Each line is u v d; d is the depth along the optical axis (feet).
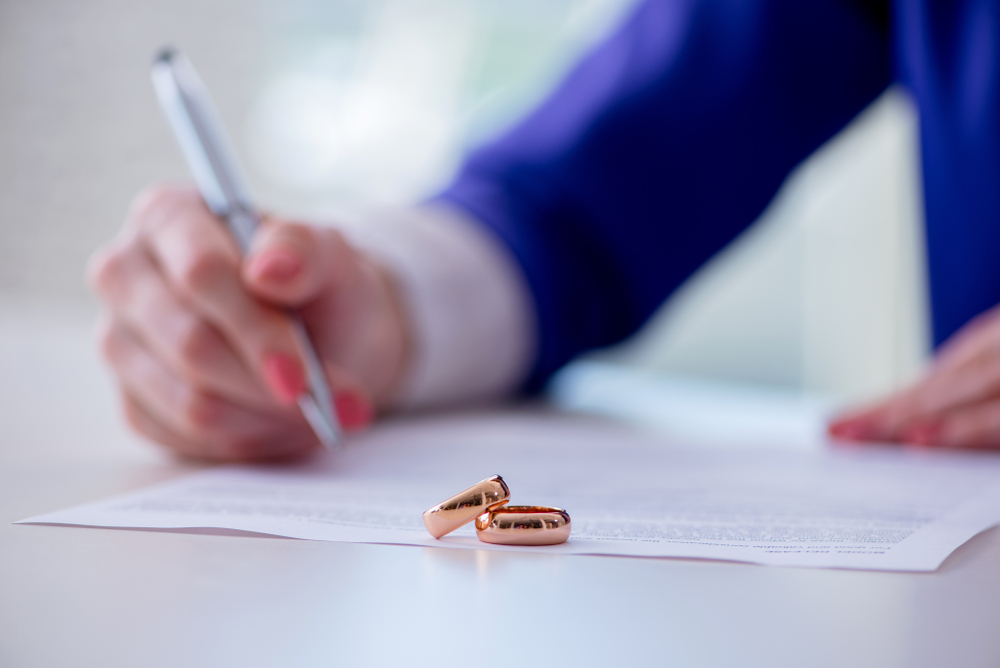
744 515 1.68
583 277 3.23
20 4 6.18
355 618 1.38
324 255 1.98
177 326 1.93
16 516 1.65
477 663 1.32
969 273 2.99
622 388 3.79
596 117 3.29
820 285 7.37
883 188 7.00
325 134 8.18
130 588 1.43
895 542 1.57
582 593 1.44
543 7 8.40
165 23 7.20
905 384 2.39
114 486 1.82
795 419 2.83
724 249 3.47
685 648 1.34
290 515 1.64
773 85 3.35
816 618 1.39
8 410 2.64
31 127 6.31
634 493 1.80
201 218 1.98
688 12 3.46
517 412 2.93
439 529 1.57
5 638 1.34
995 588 1.45
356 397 1.95
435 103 8.35
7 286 6.55
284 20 7.94
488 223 3.13
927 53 2.99
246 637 1.35
